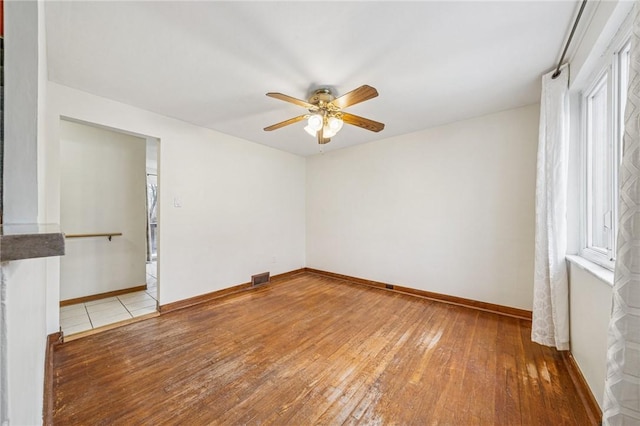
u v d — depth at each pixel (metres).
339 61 1.86
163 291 2.88
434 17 1.45
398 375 1.77
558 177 1.90
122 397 1.55
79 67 1.93
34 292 0.72
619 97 1.38
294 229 4.62
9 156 0.61
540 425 1.36
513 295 2.77
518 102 2.58
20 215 0.61
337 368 1.85
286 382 1.70
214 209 3.39
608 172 1.47
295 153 4.56
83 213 3.28
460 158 3.09
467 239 3.06
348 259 4.22
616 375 0.83
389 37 1.61
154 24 1.50
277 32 1.57
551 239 1.94
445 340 2.25
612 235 1.45
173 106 2.64
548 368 1.84
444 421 1.39
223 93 2.35
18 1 0.62
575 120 1.92
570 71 1.81
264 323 2.61
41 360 0.94
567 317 1.90
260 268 4.01
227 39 1.63
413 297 3.40
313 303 3.18
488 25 1.51
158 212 2.88
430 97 2.45
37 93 0.65
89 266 3.30
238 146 3.69
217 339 2.27
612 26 1.27
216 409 1.46
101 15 1.42
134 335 2.34
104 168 3.46
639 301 0.79
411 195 3.51
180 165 3.03
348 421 1.38
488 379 1.72
